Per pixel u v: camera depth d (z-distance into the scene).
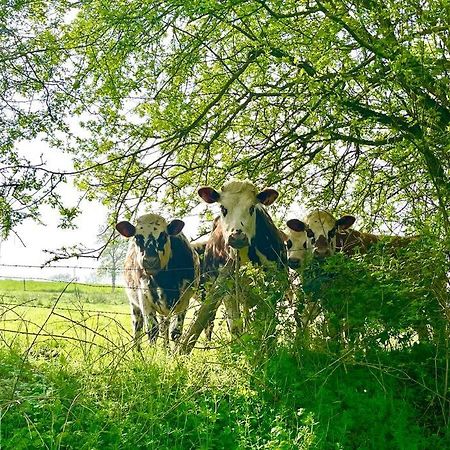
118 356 3.34
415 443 3.01
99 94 4.31
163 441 2.89
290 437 2.92
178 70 4.31
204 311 3.74
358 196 4.86
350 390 3.25
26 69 4.62
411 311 3.33
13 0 4.34
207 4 3.65
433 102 3.84
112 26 4.04
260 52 4.20
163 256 4.89
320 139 4.79
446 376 3.29
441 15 3.42
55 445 2.71
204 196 4.47
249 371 3.29
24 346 3.76
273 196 4.49
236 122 5.00
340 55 3.73
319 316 3.55
